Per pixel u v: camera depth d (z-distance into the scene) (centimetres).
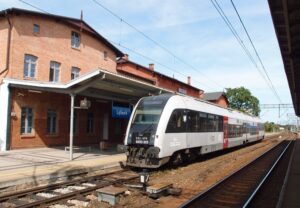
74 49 2572
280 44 1439
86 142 2561
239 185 1294
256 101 8019
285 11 1016
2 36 2111
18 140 2020
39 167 1388
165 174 1498
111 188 1039
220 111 2342
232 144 2672
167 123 1546
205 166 1788
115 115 2409
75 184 1183
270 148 3422
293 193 1126
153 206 962
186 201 980
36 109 2136
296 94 3041
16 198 970
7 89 1959
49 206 901
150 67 4003
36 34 2239
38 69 2256
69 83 1636
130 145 1561
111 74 1597
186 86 4619
